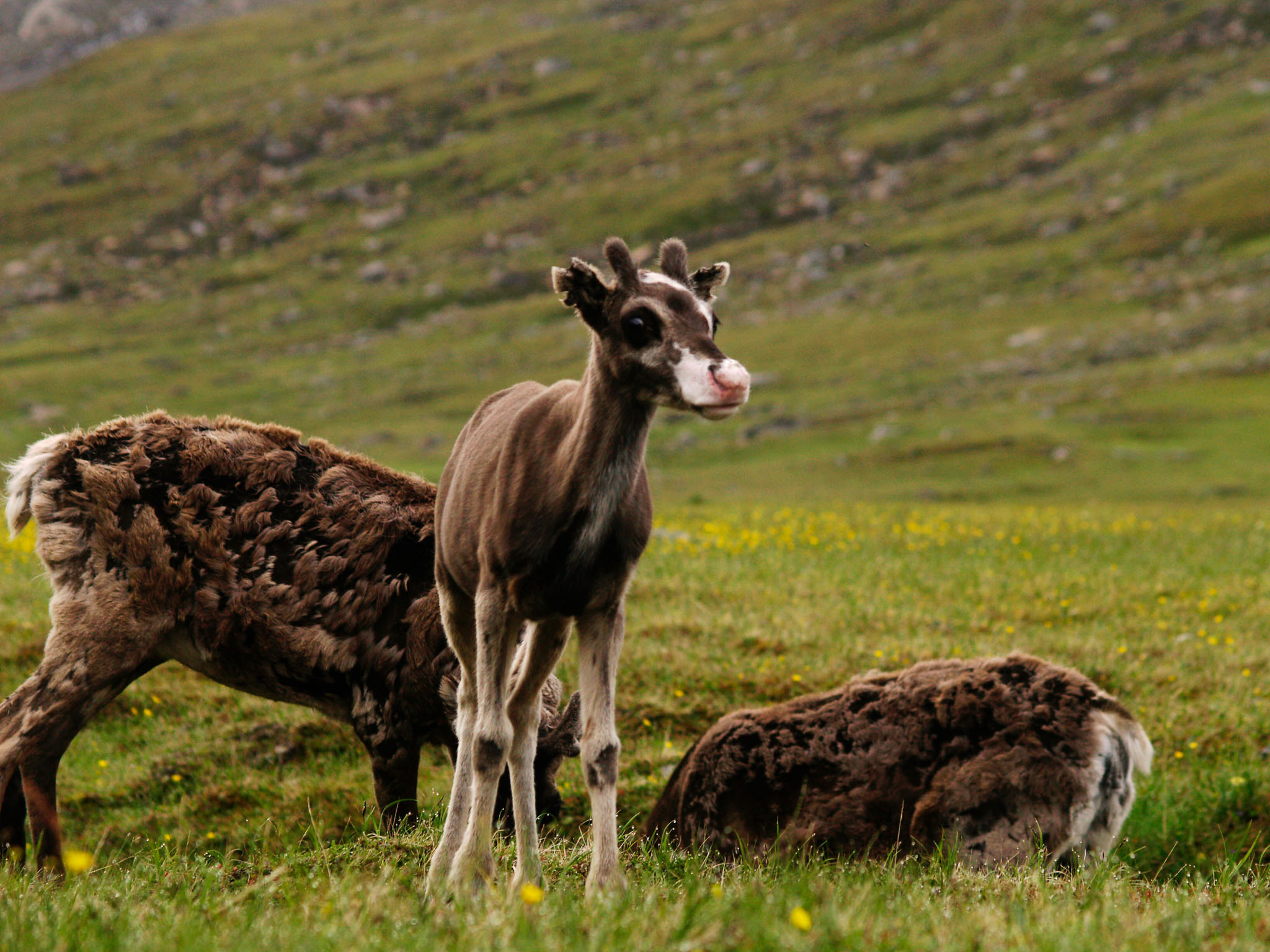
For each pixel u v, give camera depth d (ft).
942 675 39.96
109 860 39.17
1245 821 44.78
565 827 47.24
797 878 29.73
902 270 544.62
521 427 29.37
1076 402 322.34
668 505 172.96
